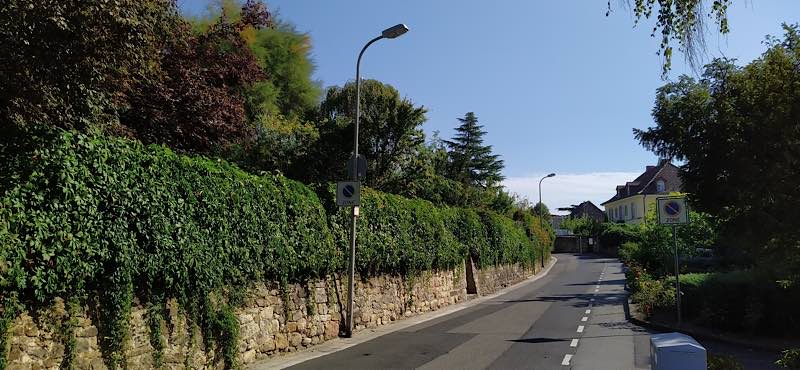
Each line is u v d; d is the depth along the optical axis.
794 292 12.07
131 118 13.17
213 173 9.99
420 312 19.97
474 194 43.38
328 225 14.39
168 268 8.48
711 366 5.22
